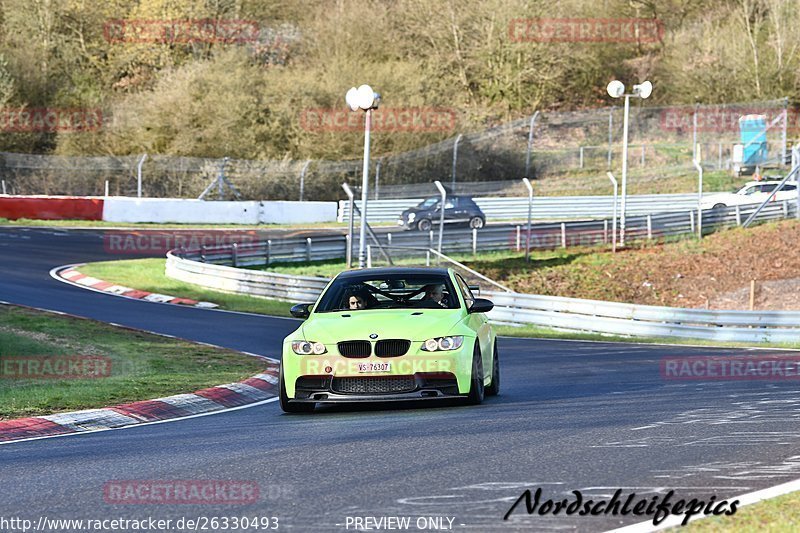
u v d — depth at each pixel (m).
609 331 87.69
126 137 196.75
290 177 190.12
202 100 197.12
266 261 128.38
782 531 19.12
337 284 43.38
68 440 34.53
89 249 132.62
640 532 19.56
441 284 42.94
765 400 40.78
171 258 113.88
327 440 31.92
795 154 153.50
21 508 23.00
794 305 109.88
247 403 45.59
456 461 27.44
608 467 26.22
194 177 188.25
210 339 71.50
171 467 27.83
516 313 92.62
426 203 161.25
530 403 40.94
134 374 50.62
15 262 117.25
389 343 38.34
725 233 141.38
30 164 186.50
